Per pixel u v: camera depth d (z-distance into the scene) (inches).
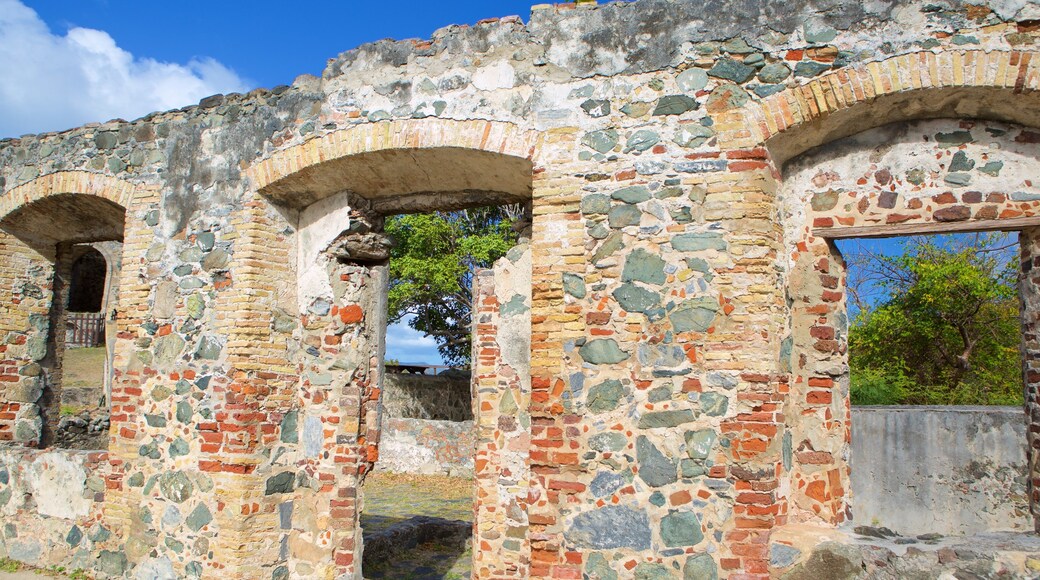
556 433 189.3
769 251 183.0
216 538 223.8
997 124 185.8
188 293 243.4
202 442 230.8
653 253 188.5
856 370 508.1
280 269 242.7
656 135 191.8
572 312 191.9
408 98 217.0
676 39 193.3
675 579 177.2
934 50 173.9
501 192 242.2
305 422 240.4
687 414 181.3
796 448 192.4
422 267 639.8
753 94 185.9
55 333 335.9
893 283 560.4
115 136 272.1
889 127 192.2
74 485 267.0
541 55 204.5
